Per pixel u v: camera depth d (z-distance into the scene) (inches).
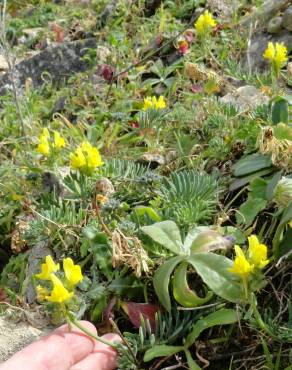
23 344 13.5
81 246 14.8
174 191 15.3
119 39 28.8
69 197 16.3
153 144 19.2
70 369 12.6
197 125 18.2
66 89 26.7
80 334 12.9
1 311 14.9
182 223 14.4
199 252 13.0
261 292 13.6
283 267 13.5
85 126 22.2
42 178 18.4
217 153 16.9
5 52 23.4
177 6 29.9
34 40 35.9
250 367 12.6
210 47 24.8
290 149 14.6
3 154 22.7
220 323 12.4
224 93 20.8
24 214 18.2
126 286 13.8
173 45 26.3
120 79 25.2
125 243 13.5
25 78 31.1
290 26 23.2
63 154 19.9
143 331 13.0
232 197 15.9
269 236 14.3
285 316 13.1
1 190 19.5
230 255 14.1
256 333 12.8
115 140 20.3
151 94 24.2
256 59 23.6
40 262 15.7
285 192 13.9
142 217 15.1
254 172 15.5
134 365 12.6
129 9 31.2
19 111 22.4
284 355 12.3
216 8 27.2
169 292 13.8
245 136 16.7
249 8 27.2
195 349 13.0
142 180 15.8
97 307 13.8
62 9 39.9
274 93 18.9
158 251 14.1
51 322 14.1
